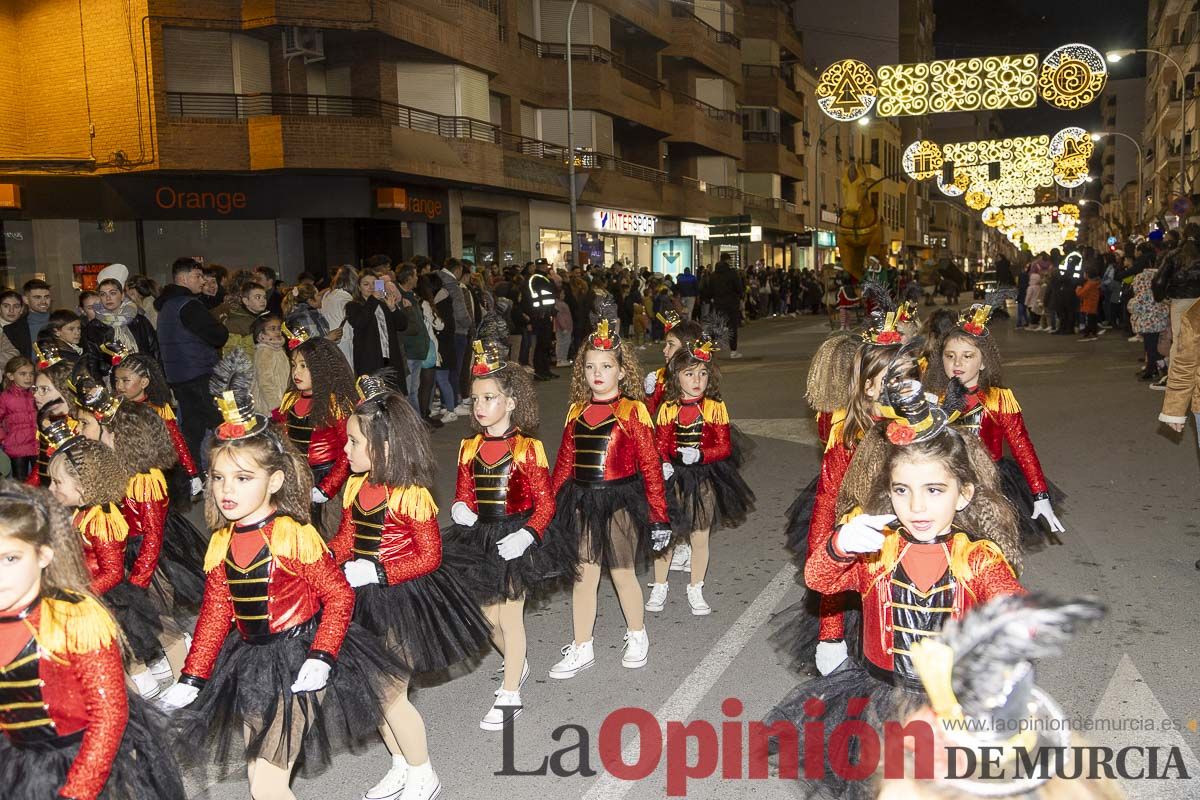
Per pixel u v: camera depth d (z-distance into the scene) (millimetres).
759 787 3988
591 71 32344
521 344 17672
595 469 5238
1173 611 5625
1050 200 55781
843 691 3186
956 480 2889
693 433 6086
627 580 5242
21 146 22250
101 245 21844
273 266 23094
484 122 27391
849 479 3441
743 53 50062
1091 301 21922
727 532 7906
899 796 2930
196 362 9422
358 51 24656
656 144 39719
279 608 3441
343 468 5883
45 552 2791
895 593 3012
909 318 5777
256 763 3428
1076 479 8898
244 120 21781
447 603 4211
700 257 42312
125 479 4543
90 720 2805
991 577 2916
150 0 21125
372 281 11680
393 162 22375
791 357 21516
